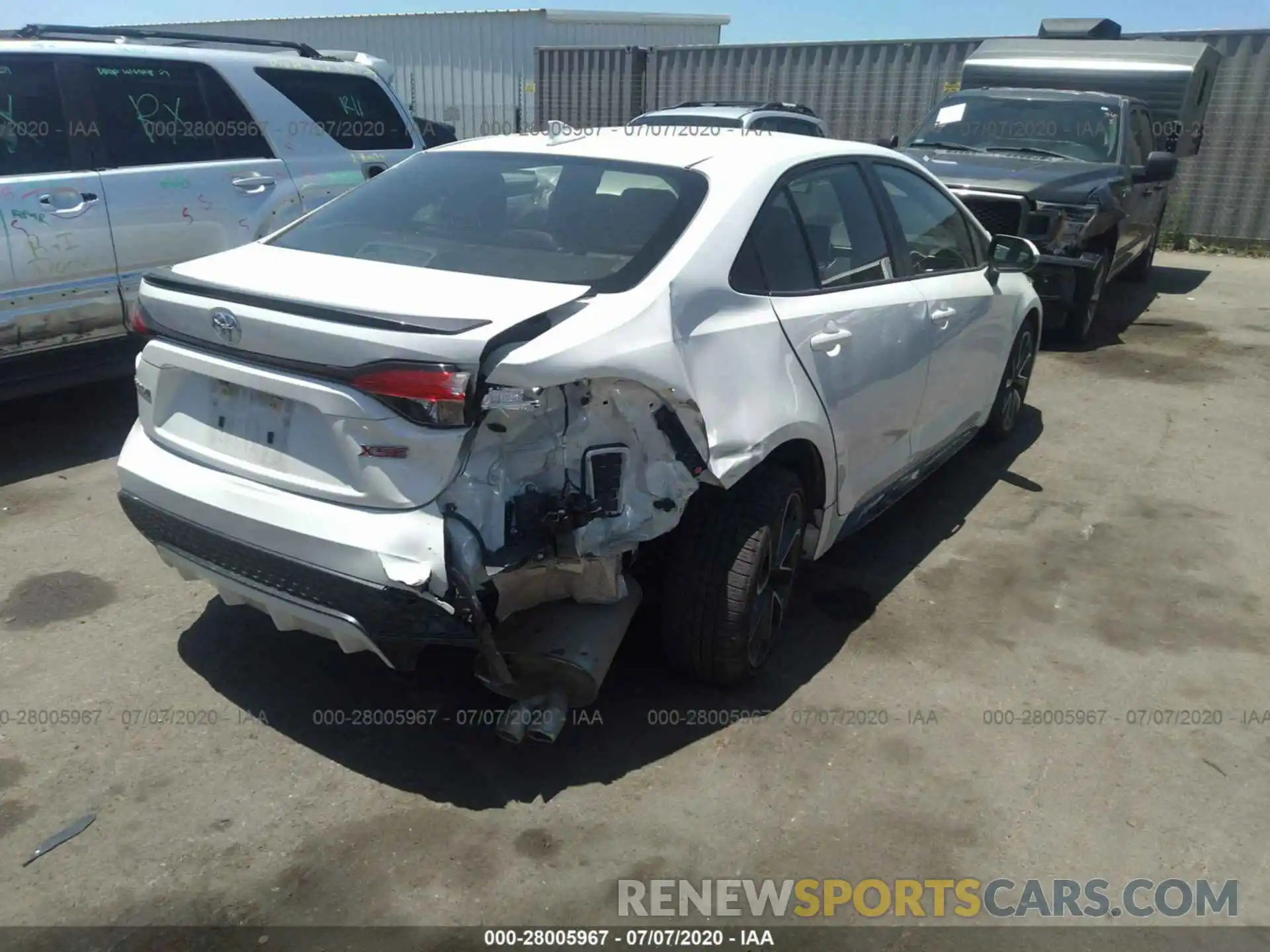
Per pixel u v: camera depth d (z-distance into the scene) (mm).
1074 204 8008
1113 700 3531
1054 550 4676
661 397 2857
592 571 2969
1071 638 3920
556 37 20469
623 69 17375
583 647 3002
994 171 8328
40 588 3986
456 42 21172
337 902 2564
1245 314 10016
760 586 3383
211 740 3137
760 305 3289
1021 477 5574
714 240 3195
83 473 5184
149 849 2705
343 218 3574
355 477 2697
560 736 3211
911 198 4527
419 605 2641
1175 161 9133
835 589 4230
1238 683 3660
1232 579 4441
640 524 2883
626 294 2922
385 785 2980
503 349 2572
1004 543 4734
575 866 2707
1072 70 10938
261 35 24281
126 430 5816
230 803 2881
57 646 3598
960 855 2803
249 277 3057
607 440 2814
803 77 16078
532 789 2982
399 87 22141
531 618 3062
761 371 3193
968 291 4750
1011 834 2885
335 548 2691
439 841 2771
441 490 2637
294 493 2807
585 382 2752
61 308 5316
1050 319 8430
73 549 4324
